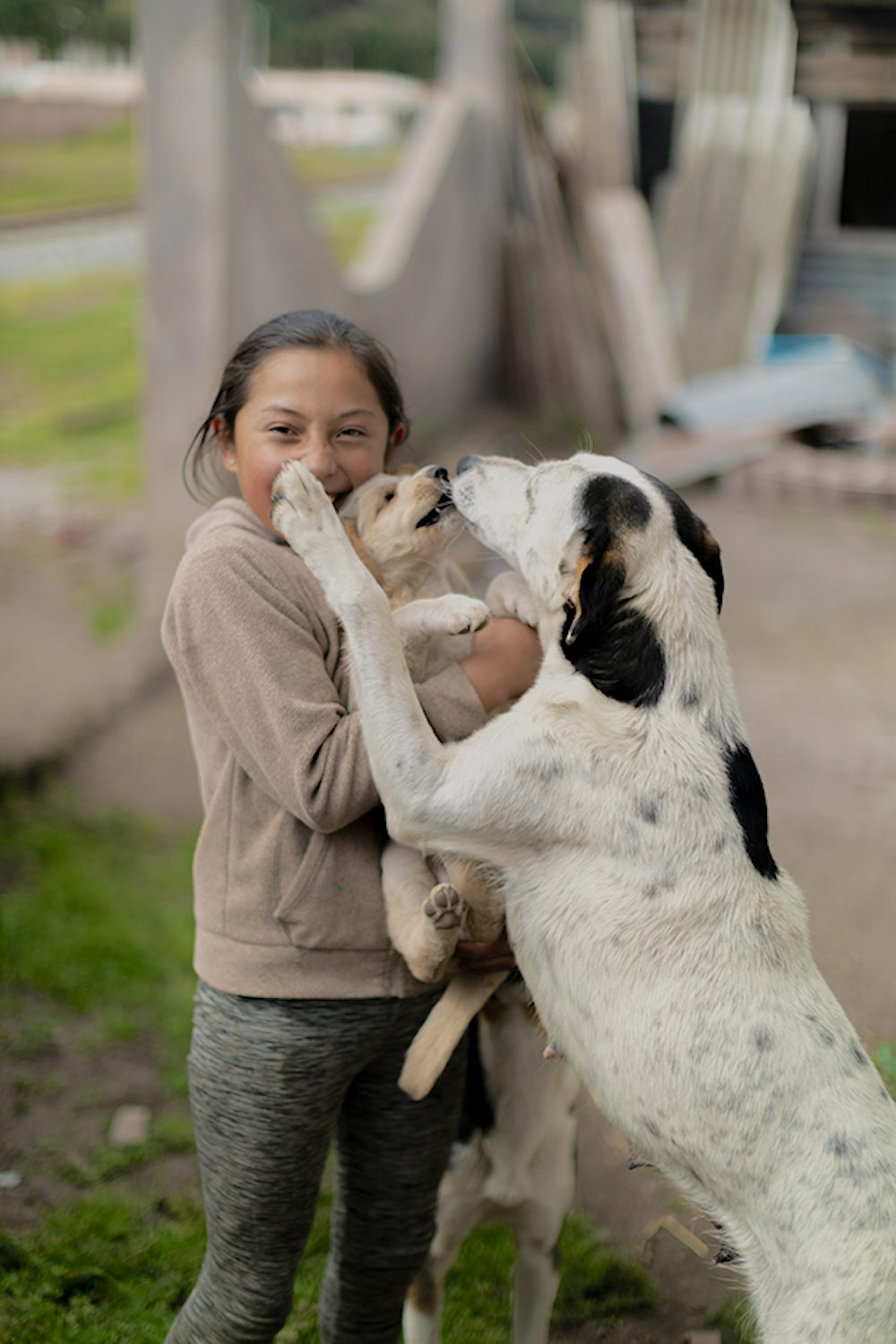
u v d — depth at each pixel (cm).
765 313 1202
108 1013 431
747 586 839
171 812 571
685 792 224
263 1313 231
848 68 1180
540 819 226
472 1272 328
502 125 1205
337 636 235
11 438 1141
